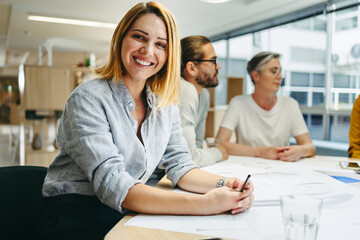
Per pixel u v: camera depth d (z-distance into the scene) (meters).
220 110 4.46
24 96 3.88
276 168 1.34
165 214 0.78
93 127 0.86
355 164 1.38
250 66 2.05
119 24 0.98
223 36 6.14
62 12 4.59
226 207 0.77
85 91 0.90
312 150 1.63
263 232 0.67
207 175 1.00
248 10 4.54
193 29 5.73
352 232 0.67
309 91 4.66
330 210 0.81
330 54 4.30
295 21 4.64
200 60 1.63
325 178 1.16
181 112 1.43
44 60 10.02
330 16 4.25
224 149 1.56
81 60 9.79
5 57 9.70
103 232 0.82
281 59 2.01
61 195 0.90
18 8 4.32
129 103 0.97
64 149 0.93
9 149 6.71
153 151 1.05
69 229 0.83
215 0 2.61
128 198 0.78
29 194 1.08
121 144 0.94
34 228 1.08
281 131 2.05
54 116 4.05
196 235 0.65
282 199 0.60
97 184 0.81
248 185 0.85
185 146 1.17
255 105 2.07
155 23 0.97
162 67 1.08
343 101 4.18
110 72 0.99
